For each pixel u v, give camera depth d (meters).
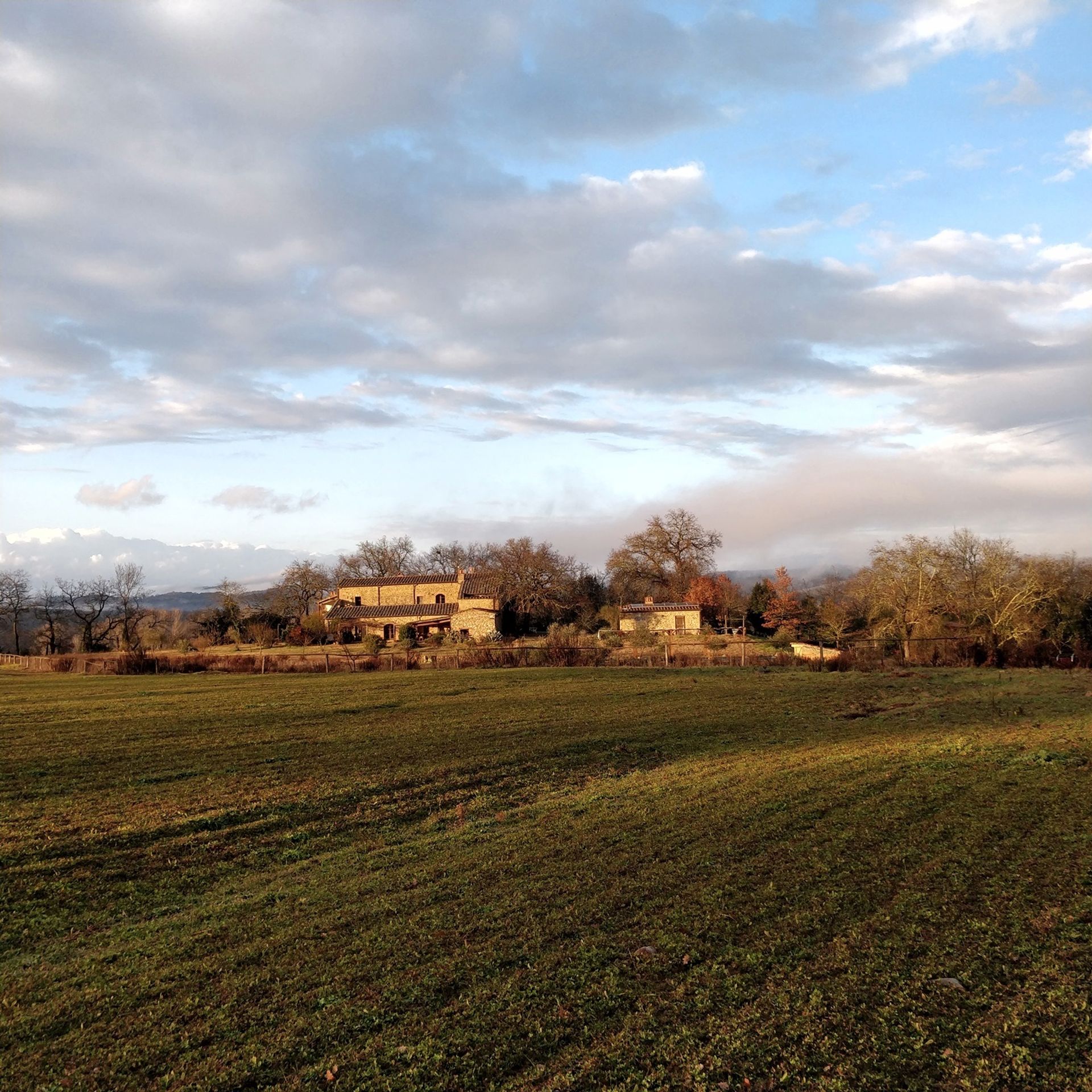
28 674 66.25
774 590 119.50
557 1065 7.18
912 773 19.75
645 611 121.69
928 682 44.75
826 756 22.50
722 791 18.39
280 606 133.25
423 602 130.62
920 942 9.51
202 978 9.44
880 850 13.31
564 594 123.75
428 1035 7.79
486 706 35.84
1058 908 10.44
